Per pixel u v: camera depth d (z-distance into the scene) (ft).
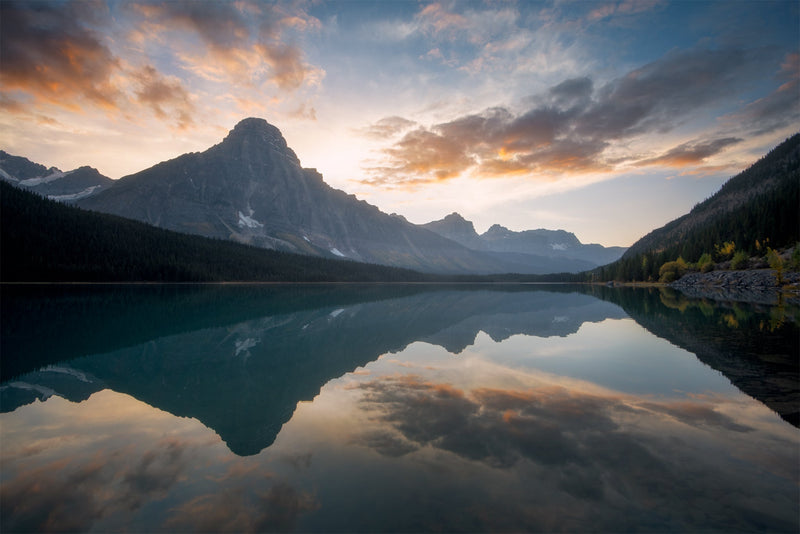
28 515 17.61
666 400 34.45
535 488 19.49
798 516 16.75
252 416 31.68
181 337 75.72
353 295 253.65
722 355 53.93
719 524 16.22
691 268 347.97
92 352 60.49
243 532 16.29
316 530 16.35
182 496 19.38
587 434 26.53
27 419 31.30
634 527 16.20
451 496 18.90
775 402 33.37
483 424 28.86
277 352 61.05
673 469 21.33
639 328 84.12
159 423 30.30
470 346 65.26
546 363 51.26
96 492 19.76
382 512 17.63
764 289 226.99
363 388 39.93
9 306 128.67
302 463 22.82
